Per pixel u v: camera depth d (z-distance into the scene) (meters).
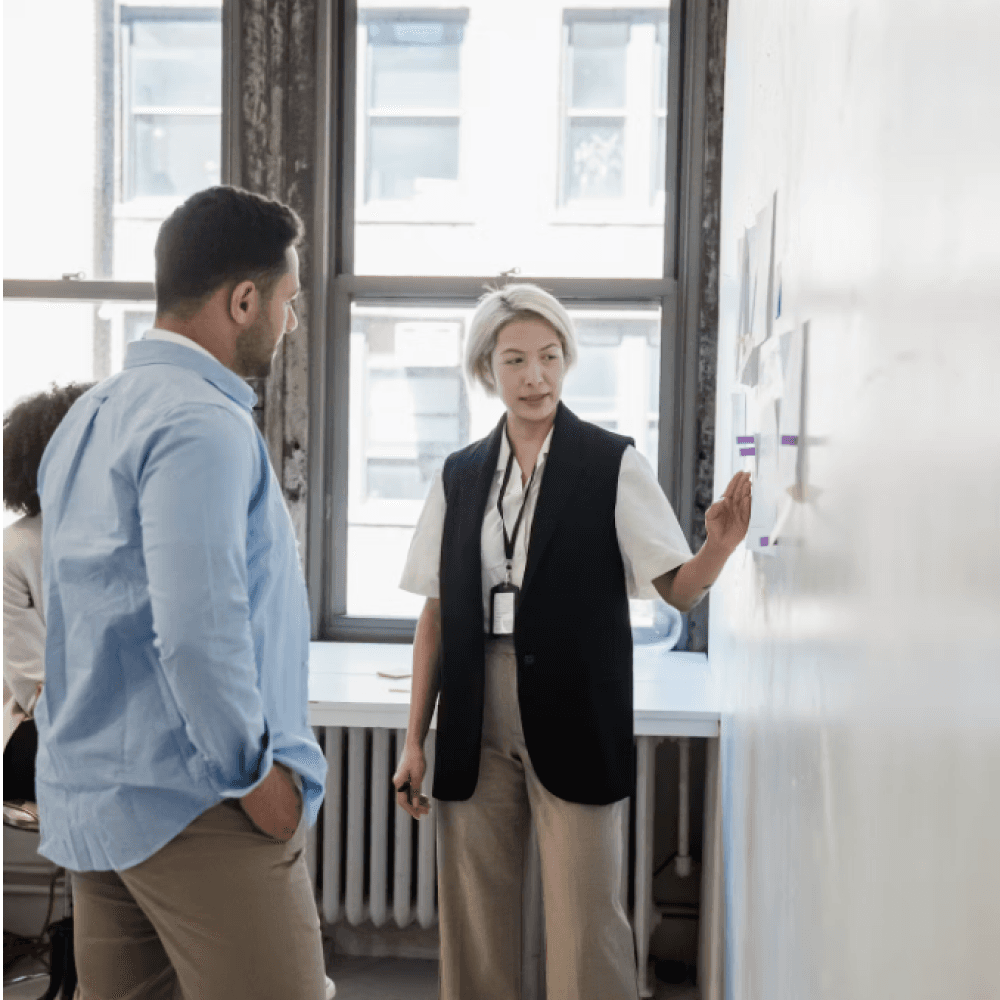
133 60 2.91
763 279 1.50
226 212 1.39
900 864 0.69
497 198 2.90
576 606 1.85
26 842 2.78
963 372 0.57
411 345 2.94
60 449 1.39
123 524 1.28
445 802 1.98
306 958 1.37
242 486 1.28
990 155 0.53
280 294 1.45
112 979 1.41
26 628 2.19
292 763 1.38
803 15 1.22
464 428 2.94
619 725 1.87
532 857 2.42
